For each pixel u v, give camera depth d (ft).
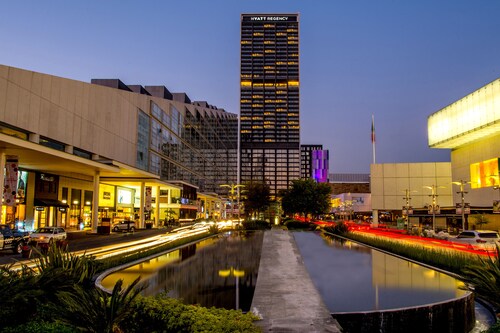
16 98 127.65
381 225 296.92
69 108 159.84
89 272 45.98
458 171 230.07
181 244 100.94
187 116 360.89
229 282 51.83
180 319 27.30
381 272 59.82
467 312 39.27
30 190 163.84
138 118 236.43
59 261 41.57
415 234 173.06
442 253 71.41
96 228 174.81
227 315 30.25
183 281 52.54
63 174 186.50
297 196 242.17
